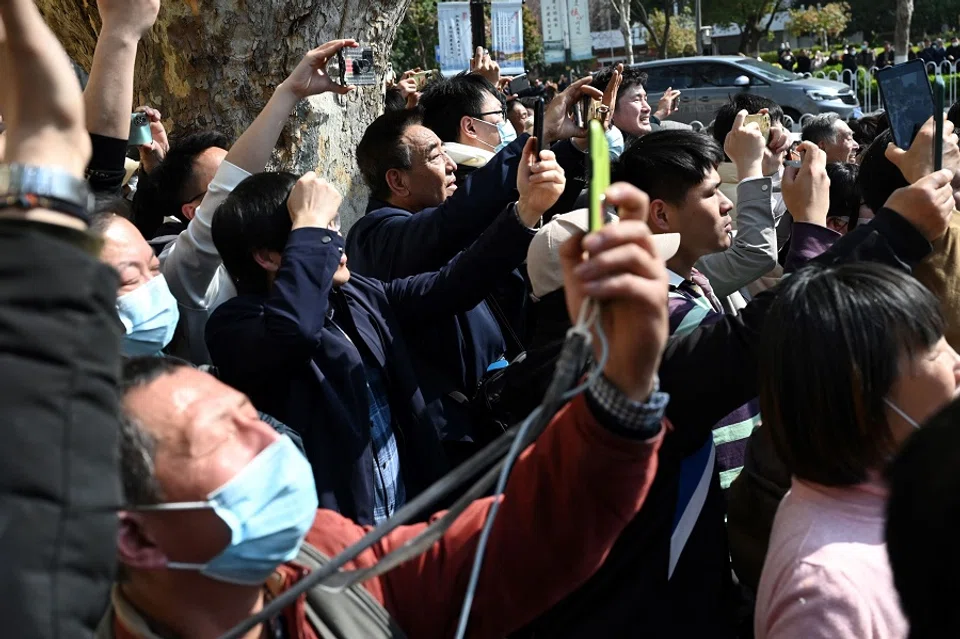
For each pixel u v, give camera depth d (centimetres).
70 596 77
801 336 148
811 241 238
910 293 149
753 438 208
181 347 269
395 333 238
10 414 78
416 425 234
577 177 303
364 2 400
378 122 309
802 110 1525
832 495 148
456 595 132
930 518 82
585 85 300
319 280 210
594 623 177
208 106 394
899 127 216
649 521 176
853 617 134
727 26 3762
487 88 388
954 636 81
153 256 211
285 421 214
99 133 219
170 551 113
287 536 116
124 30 221
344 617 122
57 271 82
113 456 83
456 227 266
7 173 86
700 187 227
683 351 176
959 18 4147
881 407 145
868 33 4459
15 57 92
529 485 125
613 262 94
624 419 108
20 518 76
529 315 306
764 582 148
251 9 379
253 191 226
